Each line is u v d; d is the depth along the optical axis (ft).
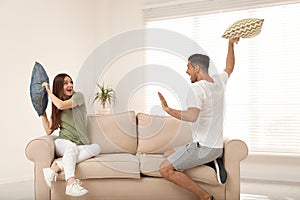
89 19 18.72
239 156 9.53
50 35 16.37
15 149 14.67
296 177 14.69
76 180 9.19
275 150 15.17
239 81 15.90
